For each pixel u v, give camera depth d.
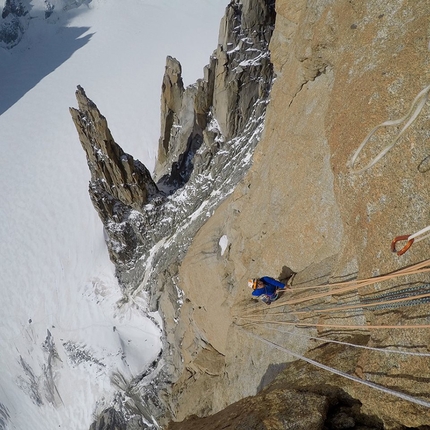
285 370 8.31
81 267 69.06
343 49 8.36
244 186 16.92
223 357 18.05
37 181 102.56
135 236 47.53
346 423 6.04
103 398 47.66
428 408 5.09
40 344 60.81
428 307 5.41
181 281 22.05
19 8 180.12
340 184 7.05
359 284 6.41
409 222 5.86
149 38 165.12
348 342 7.63
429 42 6.21
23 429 56.88
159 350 46.03
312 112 11.96
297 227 11.36
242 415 7.36
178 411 19.45
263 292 10.70
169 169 53.16
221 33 42.91
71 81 146.00
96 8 187.12
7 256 83.50
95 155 45.00
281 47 14.34
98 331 52.81
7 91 150.75
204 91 43.06
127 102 124.06
